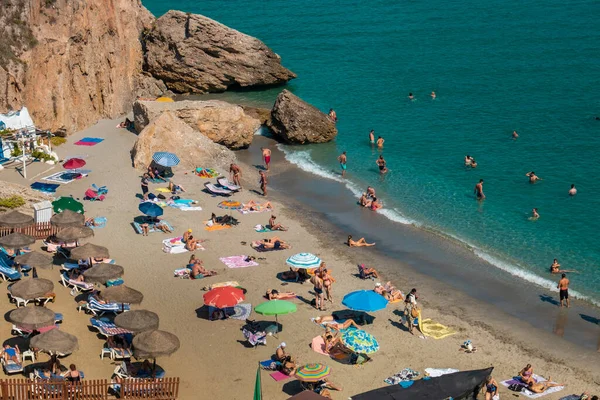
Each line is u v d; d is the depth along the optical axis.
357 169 62.88
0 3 60.66
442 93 84.94
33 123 59.31
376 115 78.19
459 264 45.12
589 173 59.19
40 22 63.66
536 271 44.25
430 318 37.84
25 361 30.73
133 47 84.94
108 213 49.03
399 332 35.84
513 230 50.00
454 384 29.02
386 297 39.12
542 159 62.97
